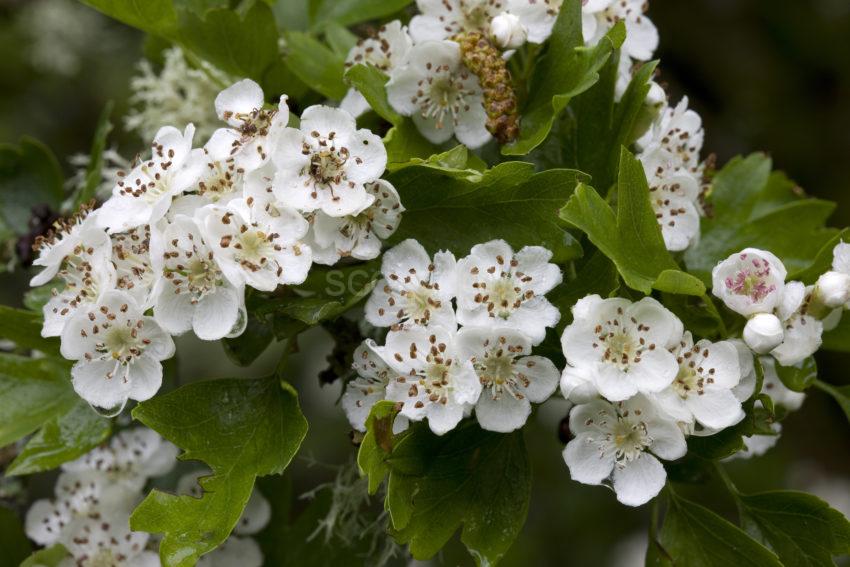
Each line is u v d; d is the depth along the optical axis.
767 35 0.61
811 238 0.36
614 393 0.32
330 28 0.37
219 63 0.37
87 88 0.60
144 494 0.36
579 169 0.34
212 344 0.51
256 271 0.32
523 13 0.34
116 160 0.38
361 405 0.33
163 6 0.36
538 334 0.32
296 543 0.36
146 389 0.33
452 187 0.33
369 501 0.35
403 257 0.33
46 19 0.58
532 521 0.53
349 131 0.33
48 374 0.35
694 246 0.36
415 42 0.35
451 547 0.41
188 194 0.33
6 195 0.39
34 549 0.36
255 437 0.33
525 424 0.33
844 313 0.34
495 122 0.34
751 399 0.33
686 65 0.60
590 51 0.34
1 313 0.35
